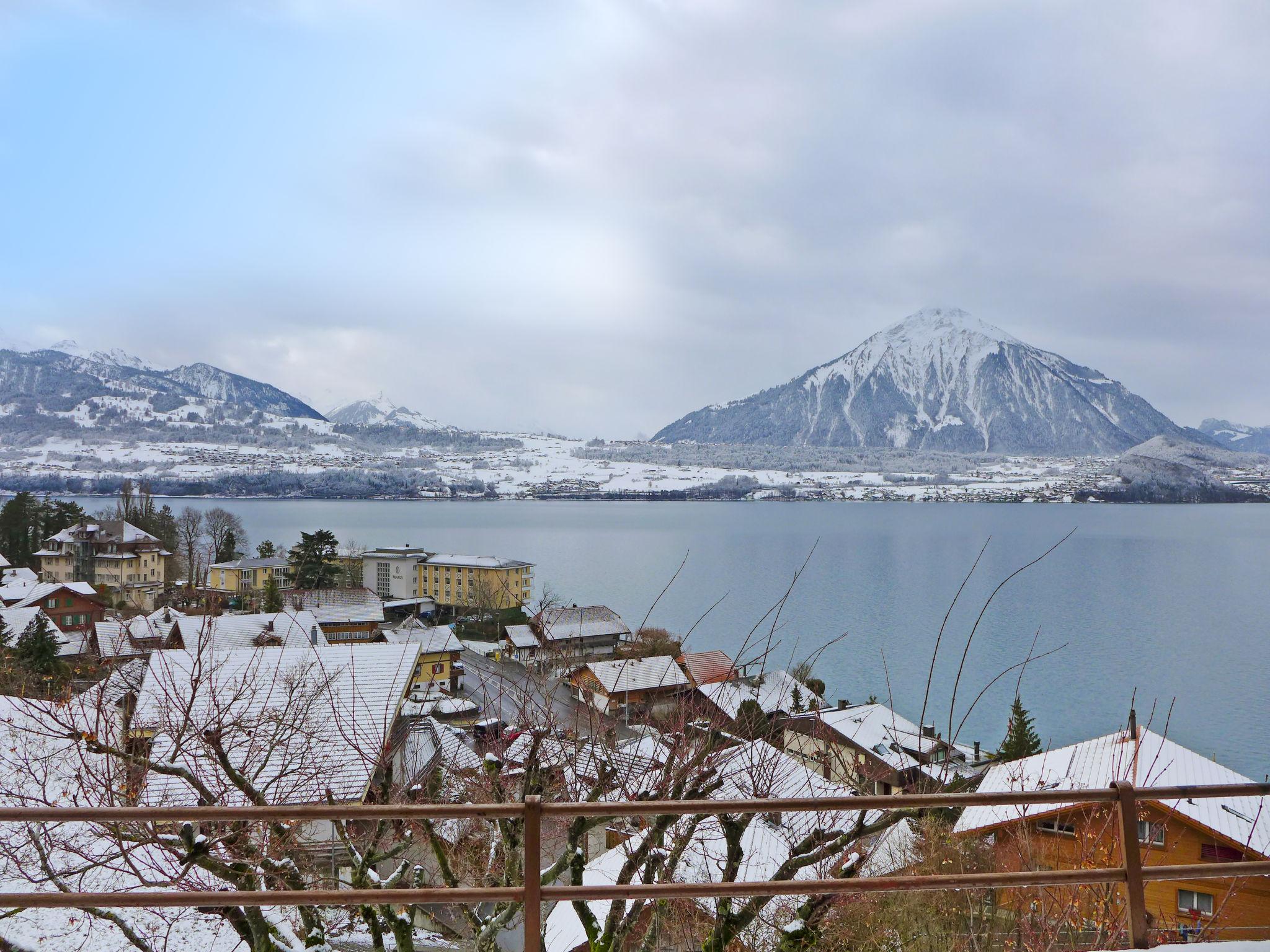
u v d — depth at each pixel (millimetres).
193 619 28125
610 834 12875
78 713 9508
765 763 8438
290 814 3785
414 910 9180
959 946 9648
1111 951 4430
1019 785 15859
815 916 7016
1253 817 15859
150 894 3914
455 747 13320
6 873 8156
